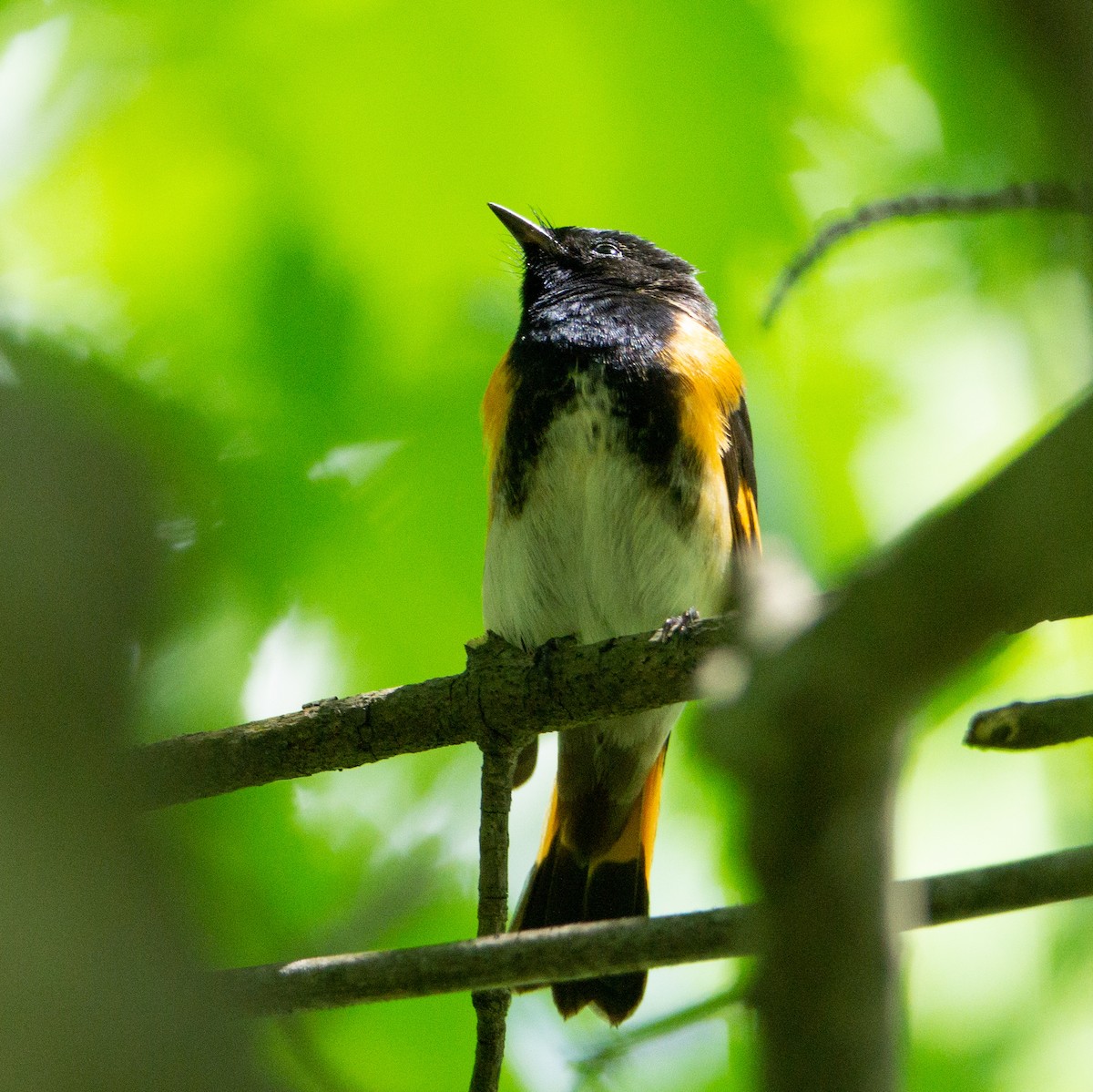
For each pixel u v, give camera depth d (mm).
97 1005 4172
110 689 5148
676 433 9812
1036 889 5094
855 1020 3627
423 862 10258
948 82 10391
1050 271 9539
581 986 9281
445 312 11180
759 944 3732
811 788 3617
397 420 11008
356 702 7961
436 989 5656
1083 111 3996
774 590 4191
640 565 9758
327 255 10805
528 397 10008
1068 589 3340
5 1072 4020
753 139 10789
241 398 10641
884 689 3471
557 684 7852
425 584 10883
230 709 10242
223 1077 4293
